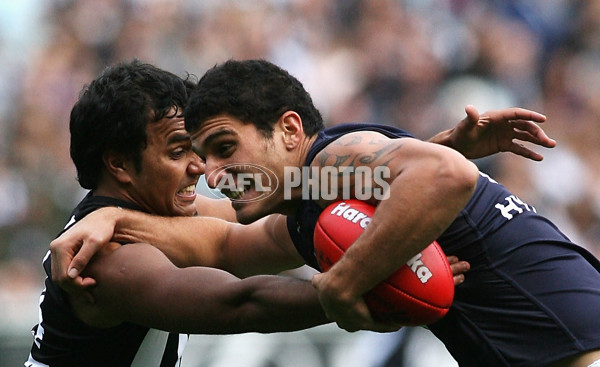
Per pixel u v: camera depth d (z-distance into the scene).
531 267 11.20
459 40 32.75
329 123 32.47
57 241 11.86
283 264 13.54
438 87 32.06
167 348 13.23
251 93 11.07
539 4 34.44
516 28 33.69
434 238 10.12
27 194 29.78
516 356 11.08
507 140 12.41
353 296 10.18
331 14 34.97
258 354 22.20
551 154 29.61
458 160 10.02
